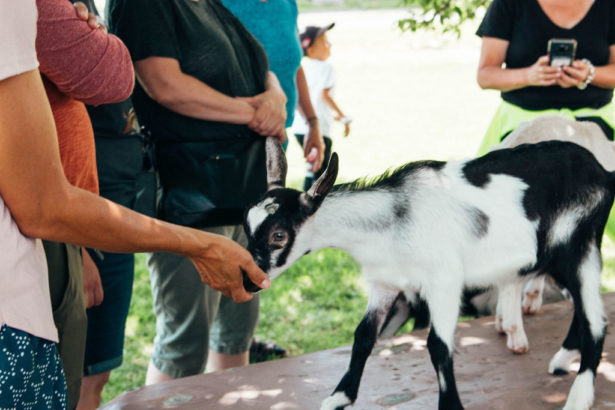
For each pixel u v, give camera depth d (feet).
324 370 8.46
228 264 5.82
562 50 10.62
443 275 6.62
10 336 4.68
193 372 10.32
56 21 5.57
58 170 4.73
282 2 11.79
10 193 4.63
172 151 9.35
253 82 10.25
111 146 9.18
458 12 14.39
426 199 6.70
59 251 5.95
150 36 9.12
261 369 8.55
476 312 10.77
